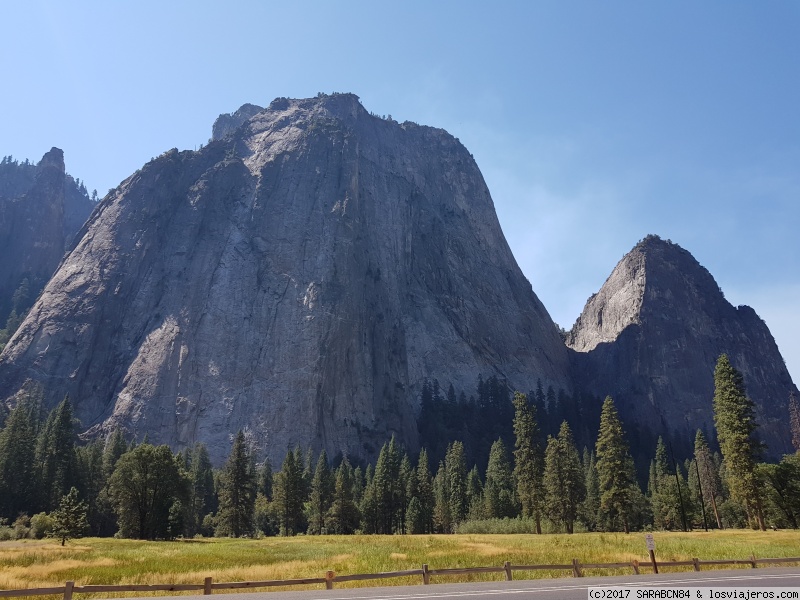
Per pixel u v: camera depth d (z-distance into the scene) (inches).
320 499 4699.8
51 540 3090.6
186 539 3718.0
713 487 4419.3
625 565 1267.2
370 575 1104.2
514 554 1675.7
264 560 1770.4
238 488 4259.4
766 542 1999.3
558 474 3676.2
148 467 3762.3
